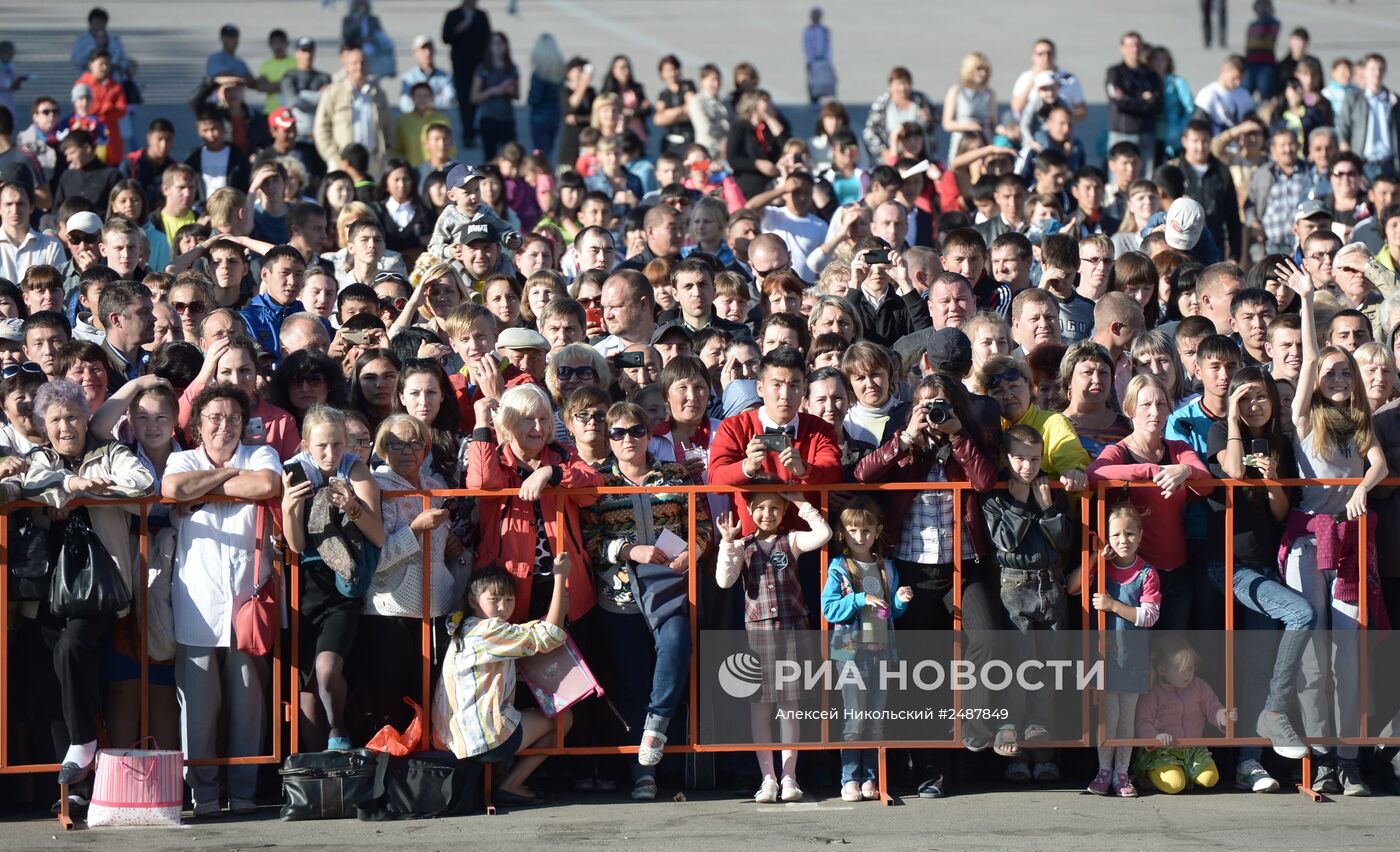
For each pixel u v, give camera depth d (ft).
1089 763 63.31
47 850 54.54
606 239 87.92
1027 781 62.39
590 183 133.80
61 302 77.36
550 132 180.45
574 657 59.06
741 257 98.07
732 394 66.28
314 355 64.85
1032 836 56.44
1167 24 298.56
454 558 59.98
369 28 212.84
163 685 59.00
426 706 58.65
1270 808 59.41
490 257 85.35
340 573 56.85
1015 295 82.02
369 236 88.17
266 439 62.03
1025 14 318.24
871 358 62.59
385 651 58.59
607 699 60.13
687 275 78.43
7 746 56.80
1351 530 60.64
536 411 59.21
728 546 58.80
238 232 94.89
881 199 109.50
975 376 65.46
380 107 145.89
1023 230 102.47
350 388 65.82
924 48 275.39
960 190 131.85
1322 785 61.11
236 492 56.95
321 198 111.86
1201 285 78.84
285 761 58.29
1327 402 60.44
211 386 58.29
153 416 58.39
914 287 81.25
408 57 242.17
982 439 59.11
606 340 75.56
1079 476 59.00
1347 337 67.62
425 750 58.75
